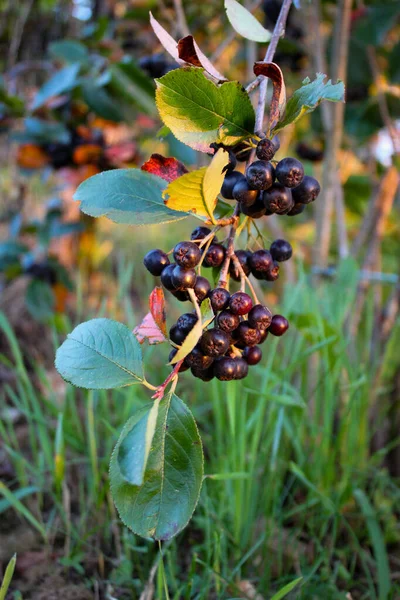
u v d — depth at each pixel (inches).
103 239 56.5
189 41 15.1
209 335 14.8
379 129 33.5
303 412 22.8
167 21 38.4
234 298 14.9
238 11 16.8
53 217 38.9
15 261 38.6
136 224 15.7
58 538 22.8
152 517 14.9
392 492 25.7
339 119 27.7
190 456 15.1
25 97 46.4
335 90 14.6
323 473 23.5
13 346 24.3
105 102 33.7
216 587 19.6
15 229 39.3
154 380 28.6
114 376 15.0
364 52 31.9
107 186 16.0
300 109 15.0
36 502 24.4
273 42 16.8
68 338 15.3
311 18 29.2
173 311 41.7
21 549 22.2
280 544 21.0
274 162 15.5
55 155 35.4
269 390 22.7
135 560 21.5
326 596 19.8
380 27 30.9
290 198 15.0
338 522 23.1
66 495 21.7
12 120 37.0
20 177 46.1
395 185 31.3
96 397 25.1
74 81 33.4
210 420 29.1
